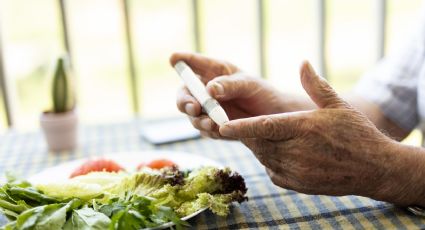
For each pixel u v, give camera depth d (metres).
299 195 0.85
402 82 1.02
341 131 0.74
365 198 0.83
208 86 0.85
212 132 0.87
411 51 1.04
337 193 0.77
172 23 1.78
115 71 2.05
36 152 1.10
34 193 0.79
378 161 0.75
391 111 1.02
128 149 1.09
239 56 1.71
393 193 0.77
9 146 1.14
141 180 0.79
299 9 1.78
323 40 1.53
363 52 1.79
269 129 0.74
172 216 0.75
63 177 0.91
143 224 0.74
